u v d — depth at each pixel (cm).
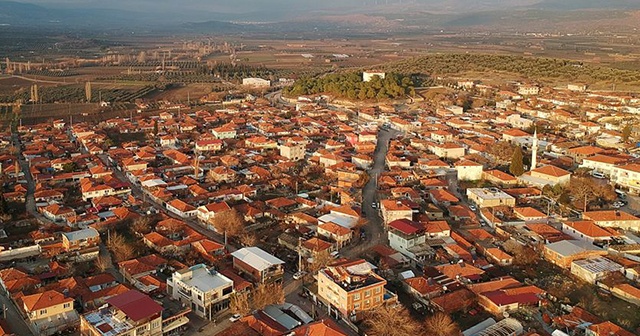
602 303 12219
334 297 11869
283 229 16700
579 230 15600
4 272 13075
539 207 18138
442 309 11819
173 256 14788
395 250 14975
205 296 11588
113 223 16700
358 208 17762
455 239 15488
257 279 13150
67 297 11850
